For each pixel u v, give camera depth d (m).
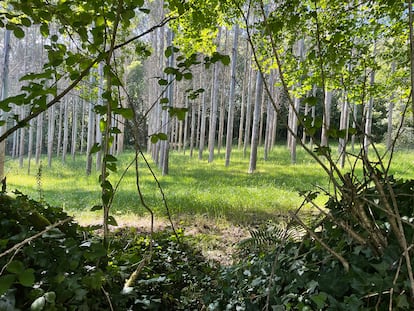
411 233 1.68
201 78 25.28
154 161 21.17
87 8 2.00
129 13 1.91
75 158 26.14
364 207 1.92
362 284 1.56
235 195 9.68
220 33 21.70
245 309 2.08
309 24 4.12
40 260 1.89
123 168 17.33
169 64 14.70
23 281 1.36
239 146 28.44
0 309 1.56
